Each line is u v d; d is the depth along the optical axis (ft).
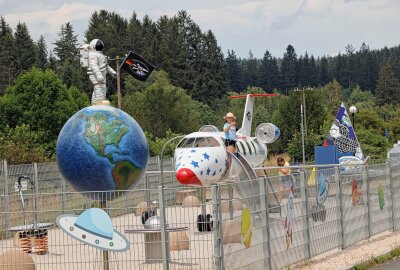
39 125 266.36
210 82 465.47
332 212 59.98
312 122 315.17
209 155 80.12
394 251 58.90
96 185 57.52
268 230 49.65
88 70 80.59
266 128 110.63
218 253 43.88
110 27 467.93
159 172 86.43
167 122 312.29
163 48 460.55
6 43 455.22
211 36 474.90
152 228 52.85
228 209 45.29
